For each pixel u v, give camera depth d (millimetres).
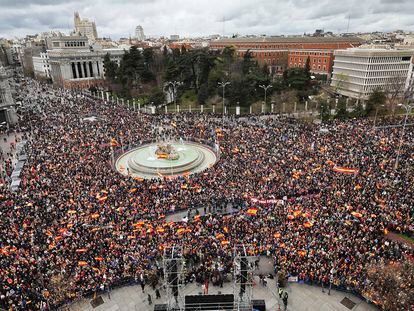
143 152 74812
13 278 32844
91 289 34000
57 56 184125
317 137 71750
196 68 134750
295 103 108938
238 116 105250
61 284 32875
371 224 39781
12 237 38281
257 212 43344
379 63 130875
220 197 48719
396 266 33062
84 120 93188
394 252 36125
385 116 100688
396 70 134875
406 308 30125
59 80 186000
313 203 44312
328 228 39031
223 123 90812
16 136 86375
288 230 39312
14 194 48312
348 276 34125
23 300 31047
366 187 47781
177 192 50312
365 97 131125
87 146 70188
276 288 35344
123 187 51344
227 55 138750
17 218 42219
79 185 51125
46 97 143750
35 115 104500
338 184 49594
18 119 104500
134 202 46875
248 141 70812
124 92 139000
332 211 42312
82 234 39250
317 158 59281
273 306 33062
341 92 140750
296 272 35625
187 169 66875
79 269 34656
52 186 50688
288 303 33375
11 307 30484
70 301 32938
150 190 51031
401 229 40750
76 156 63594
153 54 156750
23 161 63406
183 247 37188
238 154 63188
